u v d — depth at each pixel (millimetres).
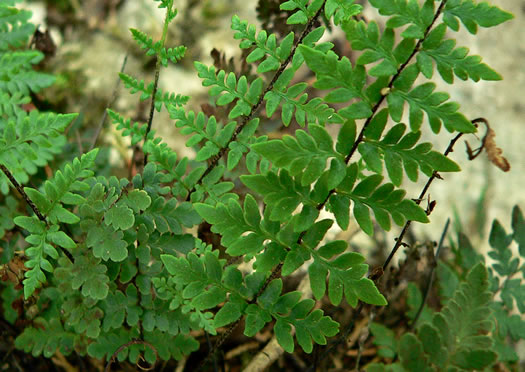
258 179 176
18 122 260
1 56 265
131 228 217
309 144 172
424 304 282
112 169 314
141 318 232
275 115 281
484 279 250
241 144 219
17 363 265
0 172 231
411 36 169
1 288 282
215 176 228
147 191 218
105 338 234
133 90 217
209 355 243
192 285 198
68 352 242
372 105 173
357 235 323
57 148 277
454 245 318
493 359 240
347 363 297
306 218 181
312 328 199
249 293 204
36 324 240
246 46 205
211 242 247
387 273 290
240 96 214
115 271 220
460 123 171
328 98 172
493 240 293
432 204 207
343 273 188
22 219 203
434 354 246
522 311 282
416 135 173
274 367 293
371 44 170
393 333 289
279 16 264
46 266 205
